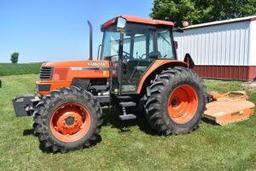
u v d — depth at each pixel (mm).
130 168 4977
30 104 6305
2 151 5797
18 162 5301
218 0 30562
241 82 14727
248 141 5953
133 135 6492
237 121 7293
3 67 33031
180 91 6621
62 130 5750
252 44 14844
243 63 15141
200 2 31016
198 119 6648
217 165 4977
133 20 6469
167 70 6609
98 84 6770
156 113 6297
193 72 6750
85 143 5816
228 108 7375
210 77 16875
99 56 7375
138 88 6547
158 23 6707
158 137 6344
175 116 6598
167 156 5387
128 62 6527
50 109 5586
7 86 16484
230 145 5773
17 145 6105
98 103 5980
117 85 6496
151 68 6590
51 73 6336
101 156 5480
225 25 15859
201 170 4836
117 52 6648
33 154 5637
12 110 9398
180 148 5715
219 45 16266
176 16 30328
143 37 6660
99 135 6504
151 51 6734
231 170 4809
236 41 15414
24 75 28516
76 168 5039
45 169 5035
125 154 5516
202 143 5941
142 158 5328
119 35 6547
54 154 5633
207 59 16984
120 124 7254
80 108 5848
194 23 30234
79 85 6516
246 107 7438
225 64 16016
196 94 6660
